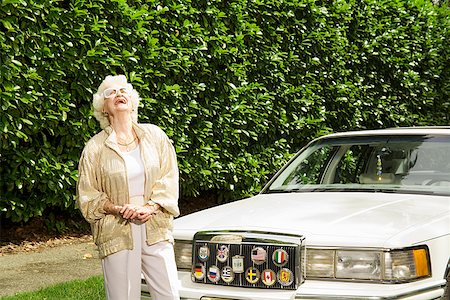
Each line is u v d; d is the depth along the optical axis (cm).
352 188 692
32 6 888
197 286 567
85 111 968
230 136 1170
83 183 515
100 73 984
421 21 1614
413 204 616
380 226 549
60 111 942
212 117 1149
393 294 510
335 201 636
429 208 603
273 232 552
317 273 534
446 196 647
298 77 1291
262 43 1212
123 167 512
